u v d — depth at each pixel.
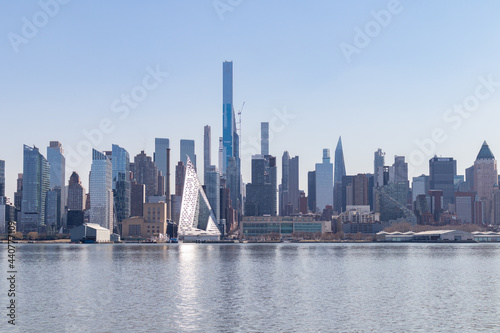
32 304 109.19
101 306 106.50
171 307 105.06
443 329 85.12
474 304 108.00
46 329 86.00
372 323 89.38
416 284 144.00
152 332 83.88
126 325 88.56
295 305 107.12
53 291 129.88
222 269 197.88
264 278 161.00
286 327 86.69
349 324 88.69
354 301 112.19
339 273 179.12
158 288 135.38
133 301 112.88
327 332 83.31
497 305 106.88
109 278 162.00
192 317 94.81
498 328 85.75
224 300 114.00
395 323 89.44
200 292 127.31
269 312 99.31
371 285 141.50
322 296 119.94
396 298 116.44
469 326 87.12
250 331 84.12
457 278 160.62
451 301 112.06
